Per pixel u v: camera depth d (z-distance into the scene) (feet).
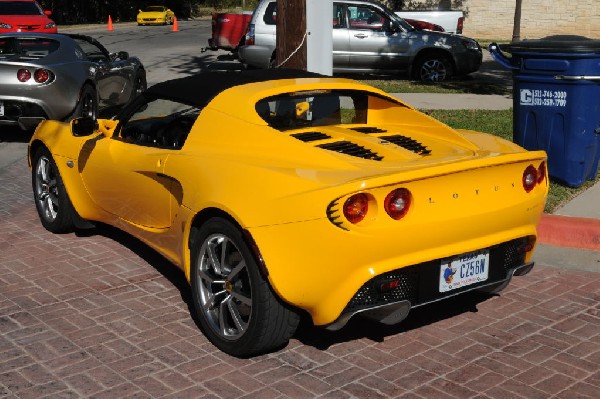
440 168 12.75
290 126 15.80
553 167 24.20
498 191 13.85
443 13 70.13
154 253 19.56
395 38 53.67
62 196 20.16
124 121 17.92
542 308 16.25
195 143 15.42
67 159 19.60
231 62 68.18
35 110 32.48
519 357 13.93
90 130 18.54
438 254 13.16
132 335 14.74
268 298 12.97
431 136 16.40
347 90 16.53
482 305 16.37
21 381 12.85
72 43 35.63
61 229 20.75
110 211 18.56
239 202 13.14
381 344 14.43
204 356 13.89
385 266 12.61
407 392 12.60
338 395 12.49
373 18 54.13
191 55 75.46
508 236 14.24
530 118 24.16
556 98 23.48
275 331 13.25
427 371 13.35
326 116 16.52
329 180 12.51
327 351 14.14
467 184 13.35
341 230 12.14
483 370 13.42
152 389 12.63
